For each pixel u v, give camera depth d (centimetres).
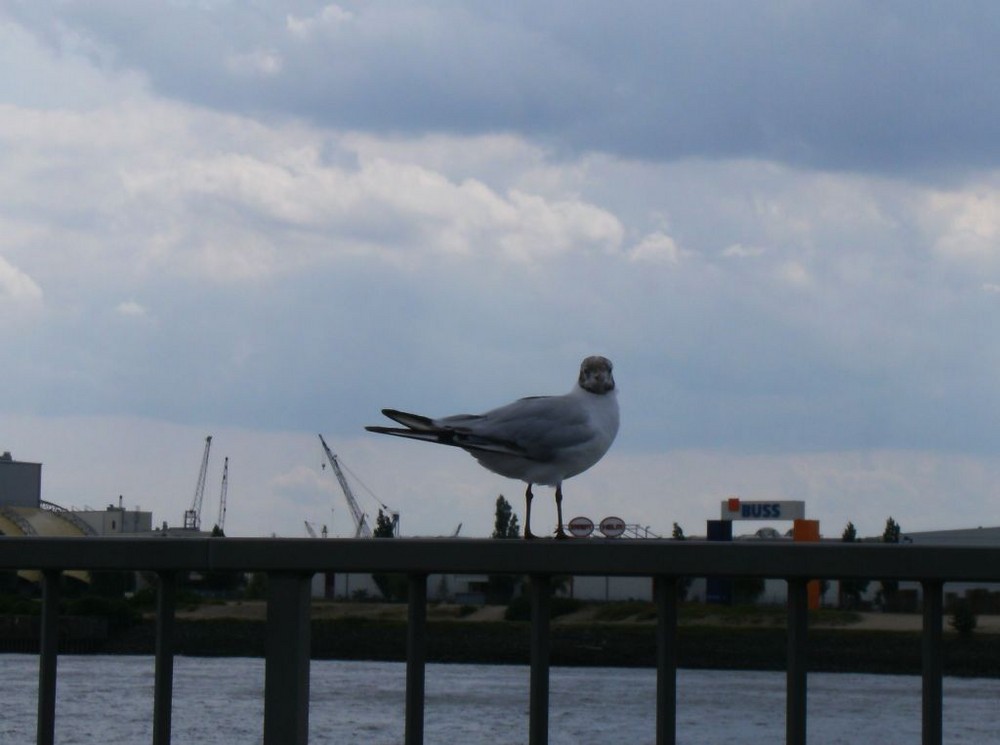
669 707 626
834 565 600
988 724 4438
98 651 6975
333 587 8181
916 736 4159
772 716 4653
